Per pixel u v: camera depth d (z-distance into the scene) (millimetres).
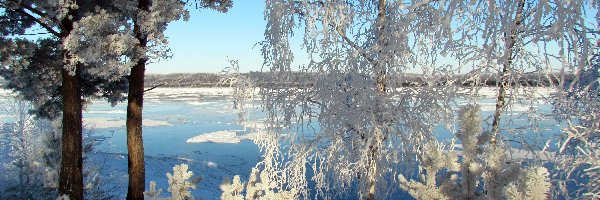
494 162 2562
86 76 10836
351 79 6488
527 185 2354
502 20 2699
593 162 6289
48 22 7992
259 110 30500
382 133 6387
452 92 5969
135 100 9469
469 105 2697
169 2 8211
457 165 2850
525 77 6090
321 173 7266
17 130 15641
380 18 6223
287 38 6609
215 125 37312
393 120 6195
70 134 8914
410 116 6227
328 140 7207
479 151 2725
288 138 7266
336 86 6477
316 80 6520
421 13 5238
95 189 11305
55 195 9133
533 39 2627
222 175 18688
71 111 8930
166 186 15867
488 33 2697
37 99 10555
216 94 93438
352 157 6766
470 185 2674
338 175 7070
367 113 6312
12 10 8961
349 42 6703
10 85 10516
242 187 4723
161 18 8109
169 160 21438
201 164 20719
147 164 20188
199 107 57094
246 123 7227
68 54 7938
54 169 10156
